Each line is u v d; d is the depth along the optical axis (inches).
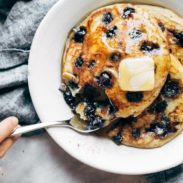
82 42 21.6
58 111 21.8
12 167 23.7
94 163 21.6
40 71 21.5
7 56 22.8
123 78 20.1
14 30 22.7
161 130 21.7
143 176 23.5
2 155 21.7
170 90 21.3
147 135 21.8
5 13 23.3
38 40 21.3
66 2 21.1
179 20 21.8
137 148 22.0
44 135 23.7
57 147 23.7
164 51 20.6
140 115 21.6
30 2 22.7
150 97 20.5
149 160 21.8
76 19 21.5
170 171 22.9
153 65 20.1
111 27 20.9
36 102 21.6
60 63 21.9
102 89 21.0
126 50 20.3
